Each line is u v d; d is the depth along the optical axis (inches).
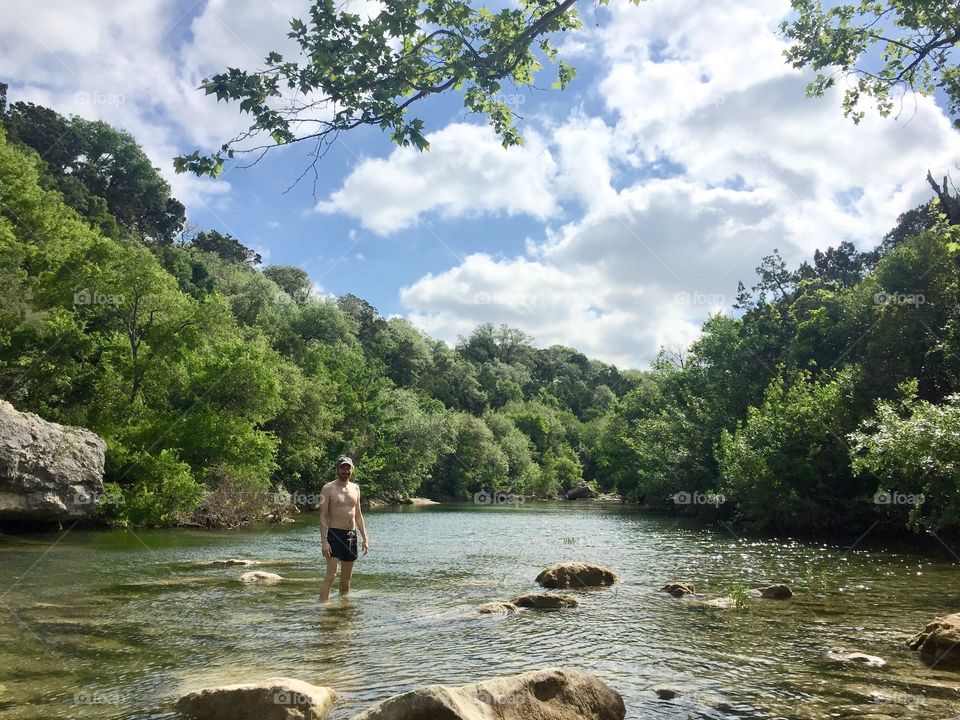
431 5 252.7
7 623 305.1
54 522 831.1
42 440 765.3
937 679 219.9
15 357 1179.9
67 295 1213.7
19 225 1576.0
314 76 240.1
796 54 370.9
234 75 234.4
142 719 177.5
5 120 2706.7
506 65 263.4
